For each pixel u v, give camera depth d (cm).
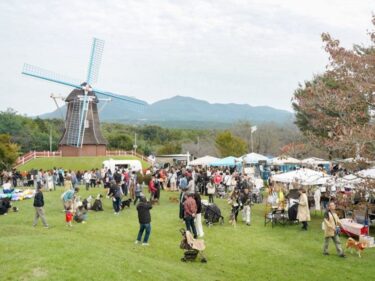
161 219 2238
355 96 1288
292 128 7444
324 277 1355
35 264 1096
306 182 2194
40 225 2062
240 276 1350
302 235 1936
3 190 2980
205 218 2142
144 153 8919
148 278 1132
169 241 1759
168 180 3538
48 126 9769
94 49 6006
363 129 1168
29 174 3966
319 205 2522
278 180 2531
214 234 1933
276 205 2259
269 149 7000
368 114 1313
